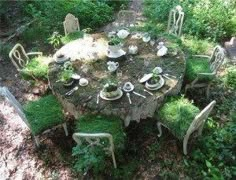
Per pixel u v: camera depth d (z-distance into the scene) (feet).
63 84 14.15
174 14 18.49
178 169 13.30
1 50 20.63
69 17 19.06
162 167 13.44
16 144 15.07
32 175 13.78
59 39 18.20
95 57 15.48
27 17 23.67
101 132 12.55
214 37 19.97
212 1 22.26
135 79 14.10
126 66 14.83
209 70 15.31
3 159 14.49
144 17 23.79
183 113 13.03
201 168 13.23
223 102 15.93
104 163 13.50
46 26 22.08
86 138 11.85
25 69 16.17
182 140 13.71
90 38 17.08
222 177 12.64
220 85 16.81
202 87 16.37
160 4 23.13
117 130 12.69
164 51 15.16
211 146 13.79
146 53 15.49
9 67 19.95
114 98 13.21
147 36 16.26
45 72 15.99
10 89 18.26
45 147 14.76
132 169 13.46
